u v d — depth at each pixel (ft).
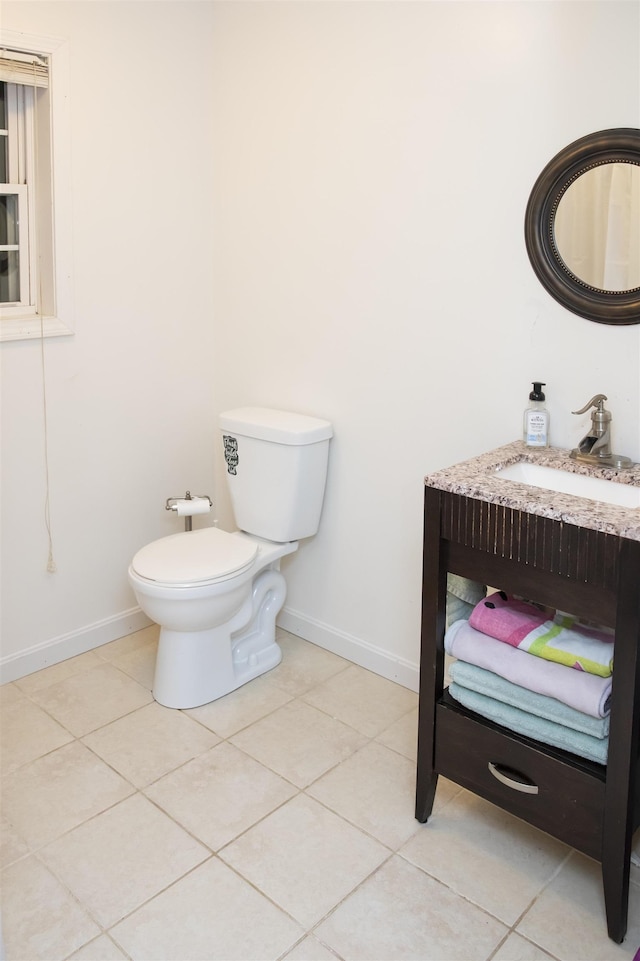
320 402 9.08
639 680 5.31
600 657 5.61
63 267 8.54
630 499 6.26
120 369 9.31
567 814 5.85
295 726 8.18
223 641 8.58
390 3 7.55
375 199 8.07
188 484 10.35
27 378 8.54
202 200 9.68
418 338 8.02
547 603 5.66
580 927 5.90
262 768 7.55
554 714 5.77
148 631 10.13
